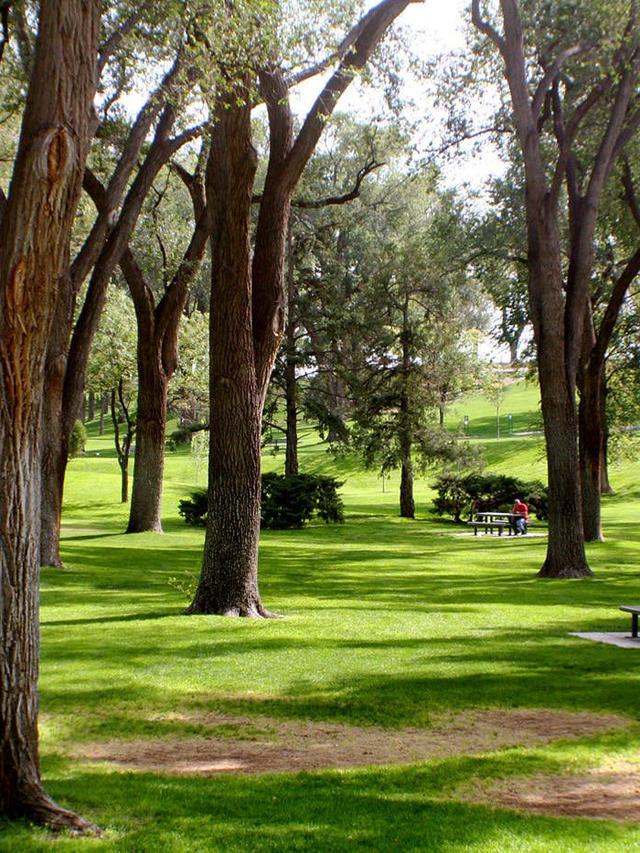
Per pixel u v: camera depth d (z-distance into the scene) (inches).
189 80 569.9
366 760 263.1
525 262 961.5
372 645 441.1
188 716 312.2
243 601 541.3
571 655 419.5
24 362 191.6
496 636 473.7
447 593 690.2
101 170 906.7
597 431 1224.8
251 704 328.2
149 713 315.3
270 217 549.3
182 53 554.9
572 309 819.4
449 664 397.1
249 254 538.9
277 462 2883.9
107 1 565.6
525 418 3506.4
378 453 1898.4
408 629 493.7
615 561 983.0
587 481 1229.7
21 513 192.4
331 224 1788.9
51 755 263.7
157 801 218.1
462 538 1371.8
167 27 546.6
